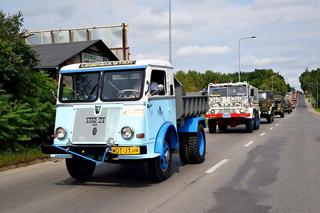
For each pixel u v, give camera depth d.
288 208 7.00
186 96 11.17
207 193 8.13
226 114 23.94
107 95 8.90
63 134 8.95
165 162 9.54
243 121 24.03
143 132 8.52
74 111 9.01
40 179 9.89
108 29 30.48
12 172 10.89
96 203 7.44
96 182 9.42
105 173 10.59
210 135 22.36
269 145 16.69
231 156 13.52
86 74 9.20
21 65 13.85
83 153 8.63
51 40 31.30
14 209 7.11
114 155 8.38
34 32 31.47
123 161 8.84
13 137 12.68
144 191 8.38
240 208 7.02
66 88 9.22
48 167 11.73
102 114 8.78
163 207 7.10
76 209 7.05
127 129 8.52
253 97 25.28
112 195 8.08
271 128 27.38
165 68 9.75
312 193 8.07
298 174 10.10
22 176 10.30
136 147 8.30
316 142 17.80
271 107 34.16
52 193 8.32
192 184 9.02
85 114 8.91
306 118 43.84
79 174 9.65
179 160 12.70
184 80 54.97
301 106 111.12
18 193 8.35
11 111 12.62
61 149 8.75
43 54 24.03
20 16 14.75
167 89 9.83
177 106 10.64
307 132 23.56
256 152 14.47
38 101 14.38
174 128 9.92
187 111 11.27
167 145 9.69
